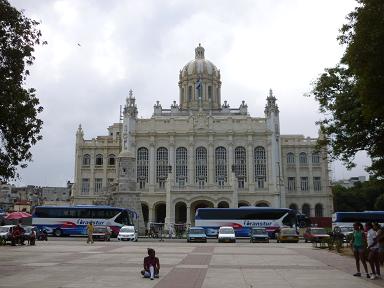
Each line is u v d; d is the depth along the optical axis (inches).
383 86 779.4
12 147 962.1
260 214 2593.5
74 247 1560.0
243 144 4475.9
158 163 4473.4
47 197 6614.2
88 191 4736.7
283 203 4271.7
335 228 2261.3
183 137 4503.0
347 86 1309.1
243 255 1269.7
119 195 2888.8
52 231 2527.1
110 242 1999.3
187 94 5211.6
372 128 1232.8
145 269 771.4
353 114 1219.2
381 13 746.2
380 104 808.3
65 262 1021.8
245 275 815.1
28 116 944.9
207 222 2598.4
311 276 804.0
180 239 2480.3
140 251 1378.0
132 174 2974.9
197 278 770.2
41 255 1208.8
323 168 4640.8
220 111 5049.2
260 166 4431.6
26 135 964.0
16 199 5334.6
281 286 682.2
